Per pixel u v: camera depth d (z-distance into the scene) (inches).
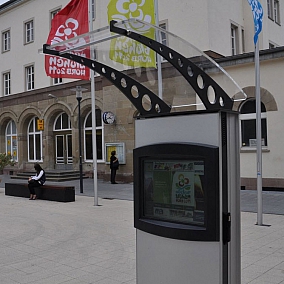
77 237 328.8
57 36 484.1
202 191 142.9
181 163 149.6
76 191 663.8
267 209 439.2
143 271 160.2
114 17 452.8
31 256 274.2
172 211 152.3
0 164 701.9
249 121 625.3
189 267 144.6
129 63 231.6
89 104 895.7
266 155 600.1
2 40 1166.3
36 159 1075.9
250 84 612.1
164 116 154.6
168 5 751.1
